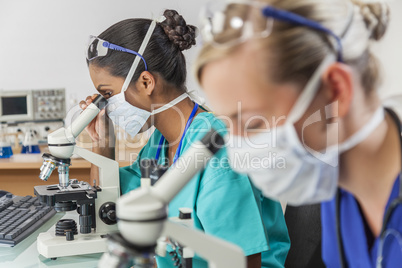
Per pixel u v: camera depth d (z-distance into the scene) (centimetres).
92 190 139
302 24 62
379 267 76
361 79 69
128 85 141
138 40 140
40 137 345
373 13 71
